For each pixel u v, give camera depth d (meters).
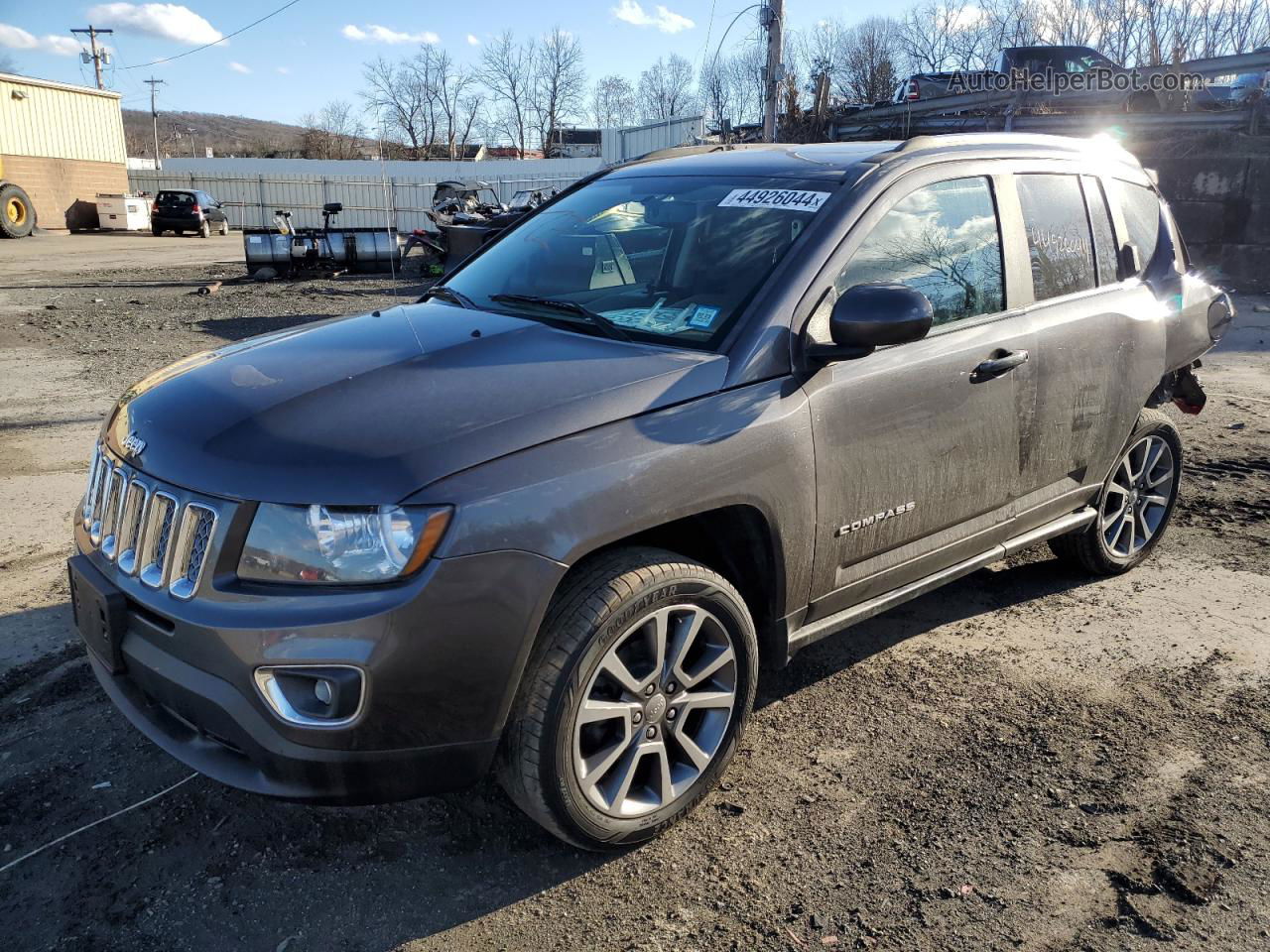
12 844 2.72
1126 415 4.21
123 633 2.54
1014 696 3.59
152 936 2.42
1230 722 3.42
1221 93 19.14
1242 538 5.26
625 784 2.65
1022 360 3.55
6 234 29.95
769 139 19.83
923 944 2.40
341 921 2.48
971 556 3.72
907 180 3.35
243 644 2.24
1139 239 4.43
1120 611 4.33
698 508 2.64
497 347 2.89
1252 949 2.38
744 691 2.91
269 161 54.09
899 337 2.80
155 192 41.00
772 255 3.10
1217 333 4.81
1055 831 2.83
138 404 2.83
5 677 3.58
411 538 2.24
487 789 3.02
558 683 2.44
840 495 3.04
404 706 2.28
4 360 9.91
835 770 3.13
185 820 2.84
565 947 2.40
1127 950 2.38
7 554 4.76
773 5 19.22
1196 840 2.78
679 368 2.75
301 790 2.32
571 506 2.41
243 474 2.33
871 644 4.02
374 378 2.69
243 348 3.16
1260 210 16.02
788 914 2.51
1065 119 18.02
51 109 33.50
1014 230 3.69
